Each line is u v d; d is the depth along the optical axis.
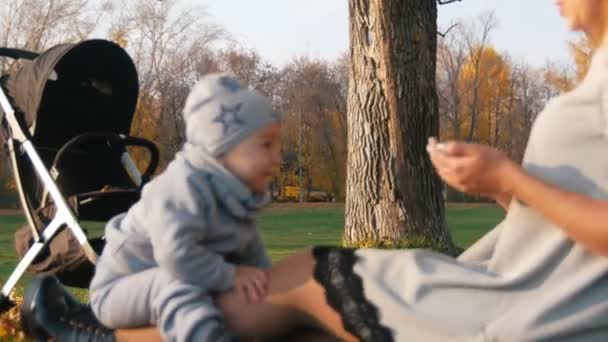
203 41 38.56
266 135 2.51
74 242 5.34
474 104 44.72
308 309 2.36
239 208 2.49
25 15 33.16
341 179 41.12
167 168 2.56
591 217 1.97
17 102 5.72
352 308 2.24
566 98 2.16
